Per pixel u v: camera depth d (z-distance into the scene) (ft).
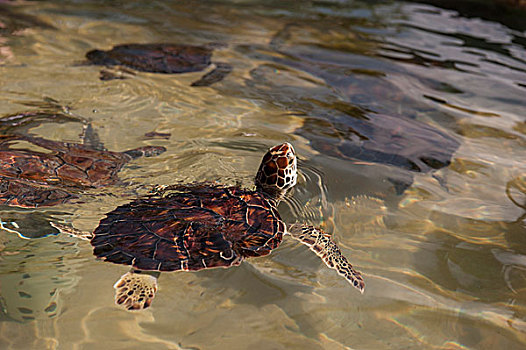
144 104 16.06
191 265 8.52
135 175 11.73
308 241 9.59
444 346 7.88
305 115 15.93
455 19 27.53
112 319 7.98
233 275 9.07
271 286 8.89
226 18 26.05
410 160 13.44
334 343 7.83
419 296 8.91
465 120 16.05
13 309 7.93
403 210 11.49
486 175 13.09
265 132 14.69
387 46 22.76
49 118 14.48
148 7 26.84
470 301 8.87
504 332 8.19
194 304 8.41
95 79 17.54
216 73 18.86
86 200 10.43
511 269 9.72
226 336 7.84
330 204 11.45
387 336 8.02
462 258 10.00
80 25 23.03
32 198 10.08
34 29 21.94
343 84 18.38
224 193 10.52
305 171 12.64
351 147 13.96
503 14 28.45
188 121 15.14
